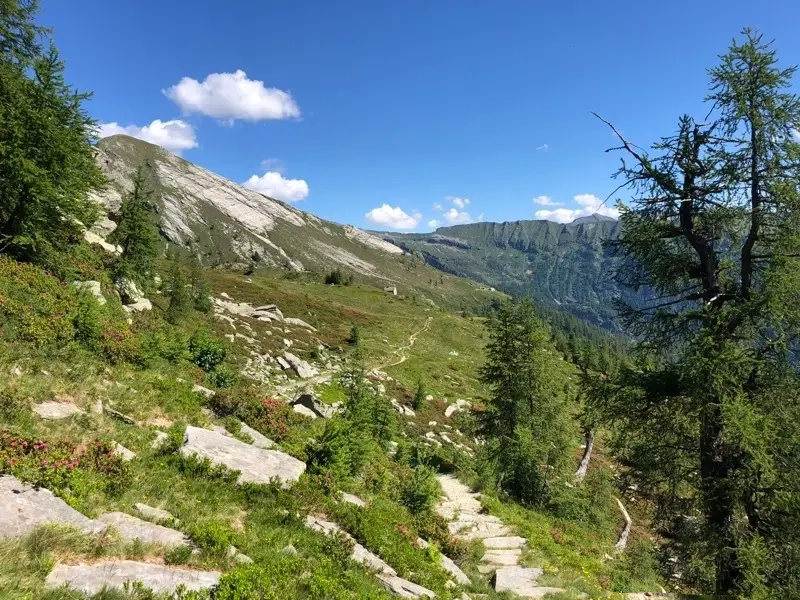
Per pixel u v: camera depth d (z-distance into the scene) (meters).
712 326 7.04
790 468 6.75
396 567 7.32
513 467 15.63
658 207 7.74
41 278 11.19
